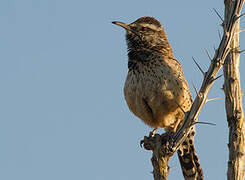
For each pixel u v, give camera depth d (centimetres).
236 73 667
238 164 624
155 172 658
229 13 609
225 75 673
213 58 610
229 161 632
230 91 660
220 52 604
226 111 666
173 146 656
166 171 656
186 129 657
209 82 613
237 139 639
